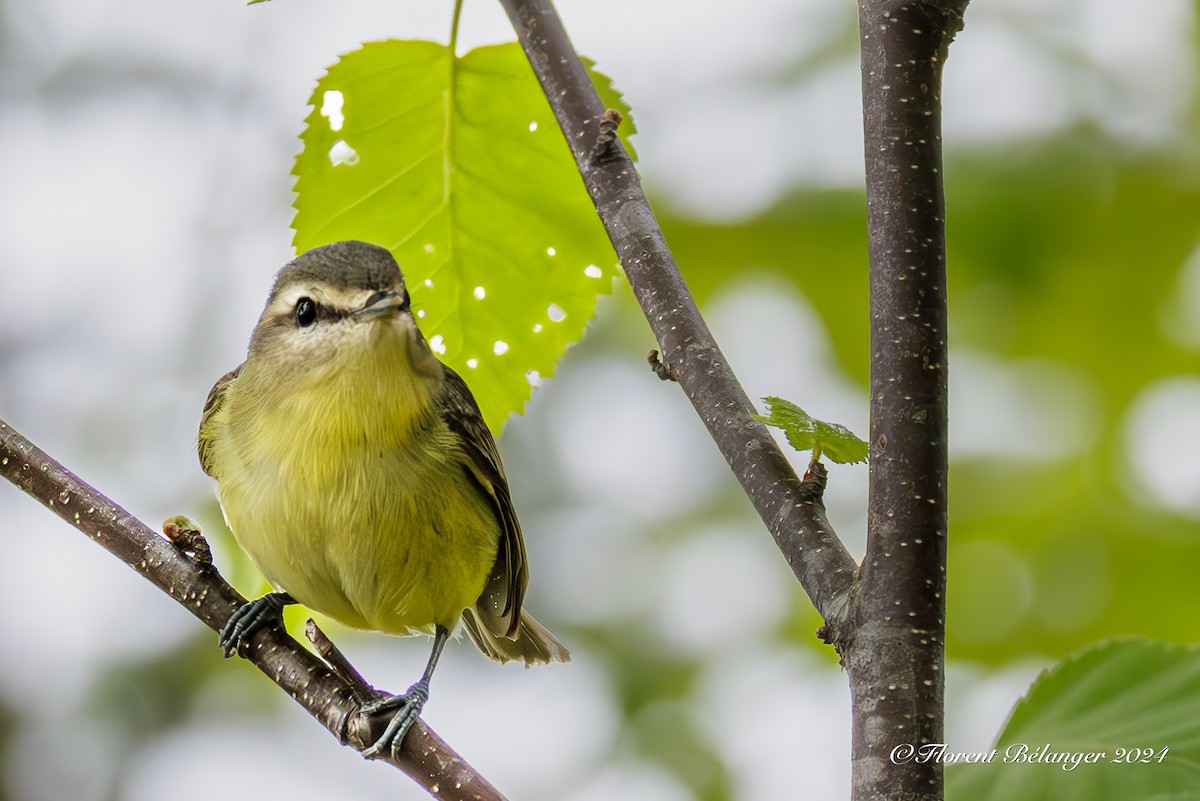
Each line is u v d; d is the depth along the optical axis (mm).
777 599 15156
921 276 5578
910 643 5262
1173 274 12289
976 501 12406
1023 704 5926
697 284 13852
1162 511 12117
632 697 15273
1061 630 11930
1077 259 12438
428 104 8211
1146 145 12727
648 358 6609
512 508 9383
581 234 8352
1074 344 12484
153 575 7684
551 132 8195
